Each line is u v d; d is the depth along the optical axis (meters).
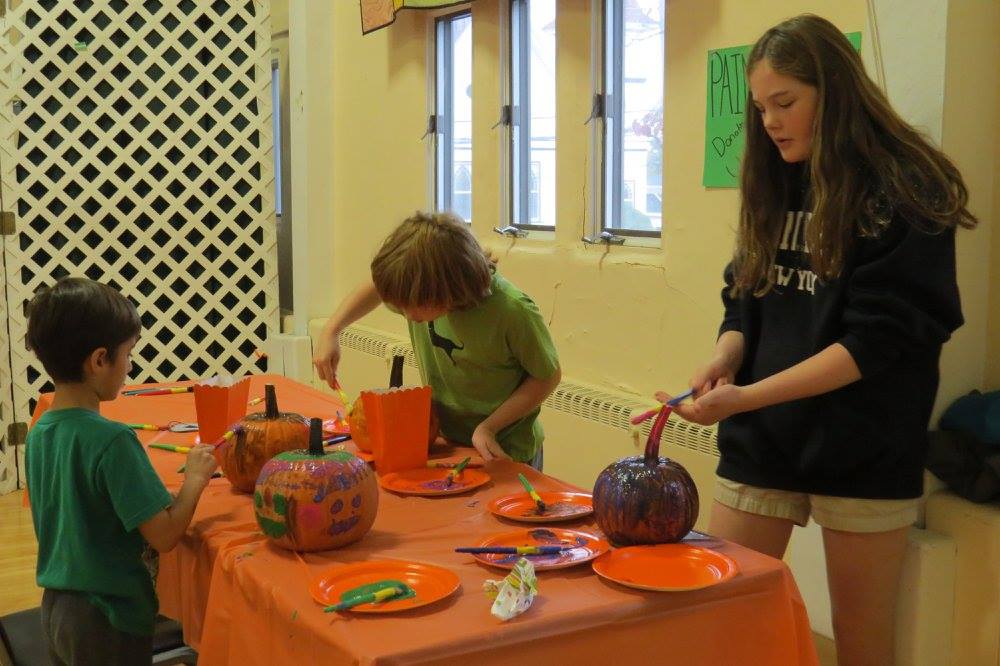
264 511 1.49
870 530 1.78
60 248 4.37
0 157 4.19
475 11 3.80
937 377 1.79
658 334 3.07
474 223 3.94
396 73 4.37
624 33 3.22
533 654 1.21
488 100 3.79
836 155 1.66
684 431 2.84
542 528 1.56
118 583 1.62
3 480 4.30
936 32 2.16
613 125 3.30
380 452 1.87
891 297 1.63
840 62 1.67
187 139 4.64
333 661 1.18
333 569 1.37
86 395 1.67
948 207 1.63
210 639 1.49
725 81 2.76
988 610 2.19
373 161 4.61
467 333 2.00
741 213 1.86
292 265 5.09
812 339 1.75
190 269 4.70
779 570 1.38
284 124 5.36
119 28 4.36
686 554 1.42
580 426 3.22
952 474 2.23
